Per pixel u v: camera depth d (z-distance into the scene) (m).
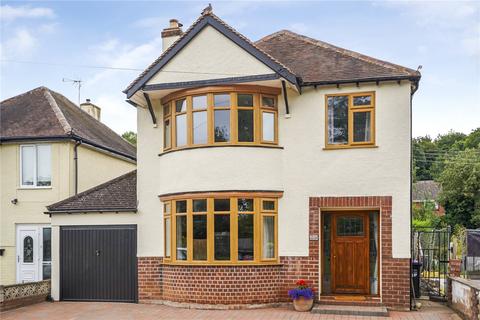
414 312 14.21
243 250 15.20
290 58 17.09
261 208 15.33
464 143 67.56
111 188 18.17
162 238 16.59
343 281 15.81
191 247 15.40
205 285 15.09
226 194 15.18
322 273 15.84
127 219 16.97
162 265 16.39
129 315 14.20
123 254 16.89
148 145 17.06
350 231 15.90
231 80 15.22
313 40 17.70
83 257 17.16
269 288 15.15
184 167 15.64
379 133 15.11
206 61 15.55
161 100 16.86
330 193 15.29
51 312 14.91
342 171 15.26
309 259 15.28
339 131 15.46
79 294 17.06
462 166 45.06
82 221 17.25
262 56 15.06
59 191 20.59
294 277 15.33
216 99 15.55
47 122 21.59
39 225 20.64
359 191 15.09
